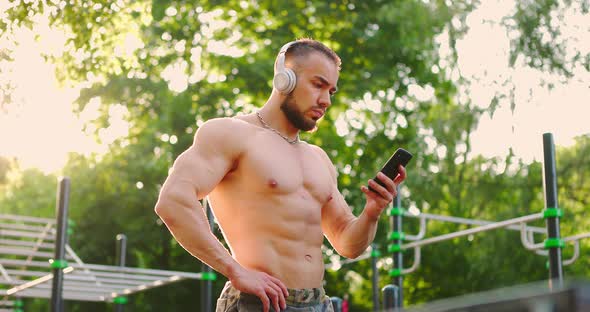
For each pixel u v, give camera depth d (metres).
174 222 2.78
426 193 16.08
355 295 18.53
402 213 8.52
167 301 17.42
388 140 17.30
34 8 8.67
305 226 2.92
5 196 19.48
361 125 17.48
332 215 3.18
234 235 2.93
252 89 16.50
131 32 9.34
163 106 17.00
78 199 17.56
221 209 2.98
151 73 16.81
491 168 15.74
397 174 3.08
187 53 16.66
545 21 15.47
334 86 3.04
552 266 6.22
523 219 7.18
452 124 16.02
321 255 2.97
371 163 17.39
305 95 3.00
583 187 15.37
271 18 16.50
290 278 2.84
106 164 17.39
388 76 16.16
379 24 16.16
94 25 9.04
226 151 2.90
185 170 2.84
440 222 16.38
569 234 15.52
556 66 15.39
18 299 14.13
